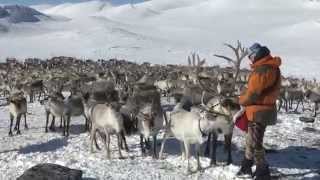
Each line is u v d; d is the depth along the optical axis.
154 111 12.06
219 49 143.50
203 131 10.37
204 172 10.55
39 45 139.62
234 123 10.20
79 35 143.75
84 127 17.06
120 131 11.90
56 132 16.19
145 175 10.39
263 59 9.37
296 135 15.72
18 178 9.53
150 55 116.88
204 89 14.90
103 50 122.94
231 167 10.73
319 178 10.18
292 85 30.55
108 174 10.46
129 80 31.02
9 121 19.30
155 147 11.95
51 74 40.69
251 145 9.79
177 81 29.34
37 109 22.86
